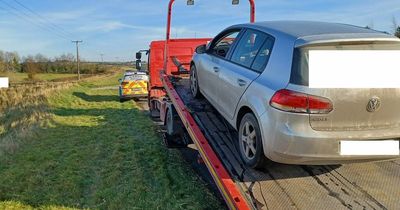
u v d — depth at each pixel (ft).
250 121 12.80
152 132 32.86
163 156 23.97
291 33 12.01
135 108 53.67
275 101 11.08
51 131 34.24
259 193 11.99
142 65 44.75
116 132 33.27
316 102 10.41
